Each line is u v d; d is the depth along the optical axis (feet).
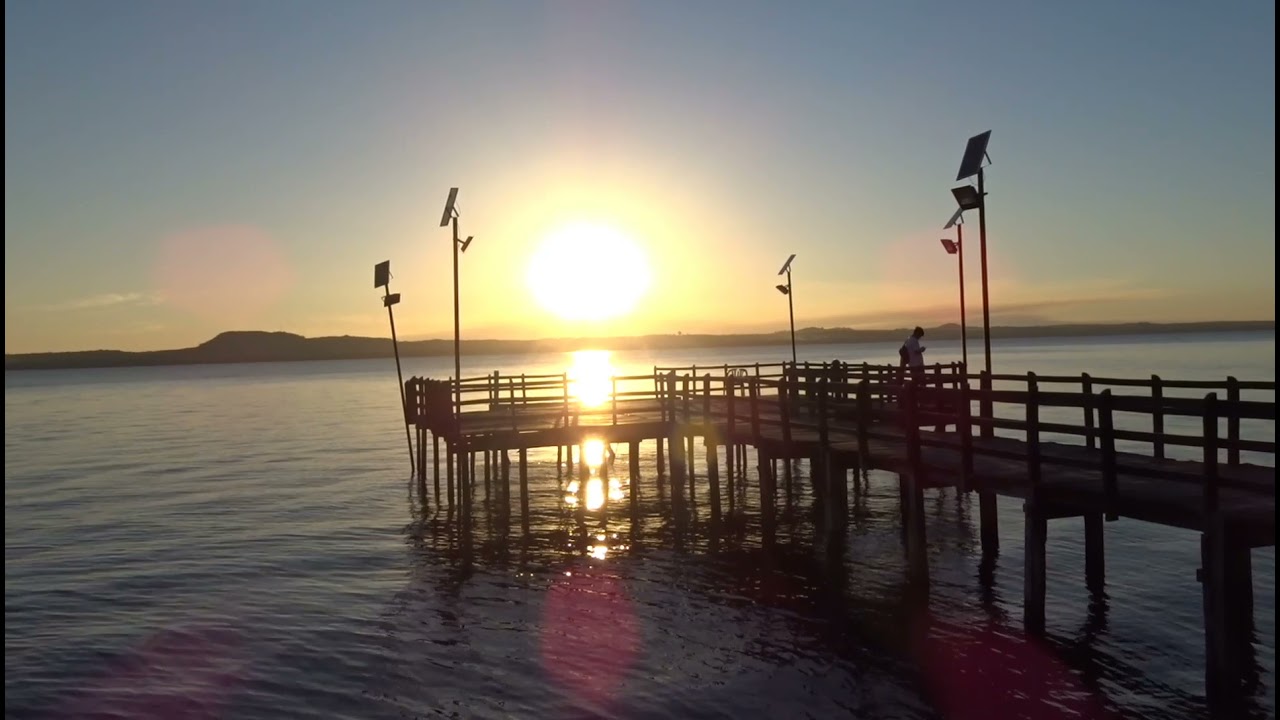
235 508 96.89
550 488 103.55
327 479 117.80
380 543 77.10
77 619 55.98
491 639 50.52
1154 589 54.60
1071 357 481.05
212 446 167.84
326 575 66.33
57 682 45.27
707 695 41.91
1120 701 39.55
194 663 47.75
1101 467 39.88
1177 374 259.60
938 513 79.92
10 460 150.10
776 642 48.52
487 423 92.99
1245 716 35.12
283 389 448.24
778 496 92.79
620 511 87.45
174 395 415.03
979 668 43.65
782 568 63.10
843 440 65.26
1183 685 40.83
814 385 71.82
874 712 39.63
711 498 81.10
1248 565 35.47
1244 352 469.57
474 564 68.49
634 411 91.50
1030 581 45.24
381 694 43.09
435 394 93.30
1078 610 51.03
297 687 44.14
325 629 53.11
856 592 56.44
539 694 42.55
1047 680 41.96
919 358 77.56
